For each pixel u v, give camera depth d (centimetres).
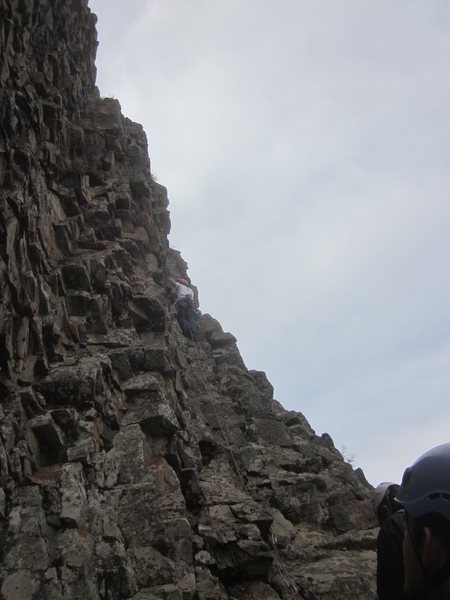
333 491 1214
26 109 1119
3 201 901
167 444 986
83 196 1359
